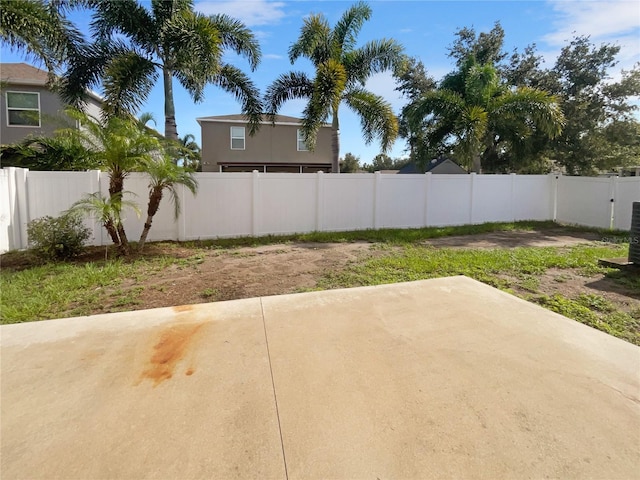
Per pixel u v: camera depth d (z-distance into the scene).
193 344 3.01
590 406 2.17
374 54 13.06
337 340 3.07
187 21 9.84
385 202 10.98
